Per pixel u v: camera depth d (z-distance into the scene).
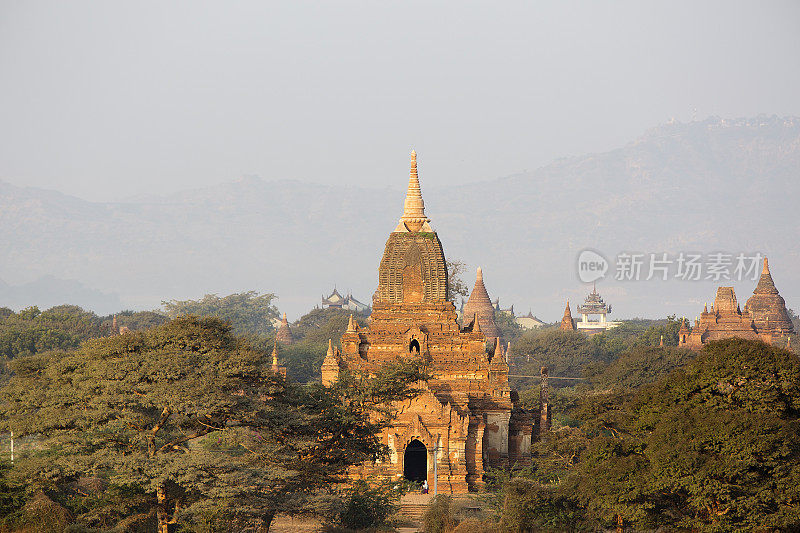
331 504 159.38
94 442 152.00
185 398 148.50
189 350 160.75
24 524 157.50
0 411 161.00
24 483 153.12
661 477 146.75
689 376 161.12
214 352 159.12
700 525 146.25
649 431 162.00
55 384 161.38
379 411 180.12
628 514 150.38
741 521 143.62
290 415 159.62
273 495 154.88
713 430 146.50
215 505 145.88
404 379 185.62
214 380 153.50
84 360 162.25
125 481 145.25
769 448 143.75
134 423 152.75
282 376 165.00
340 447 171.25
